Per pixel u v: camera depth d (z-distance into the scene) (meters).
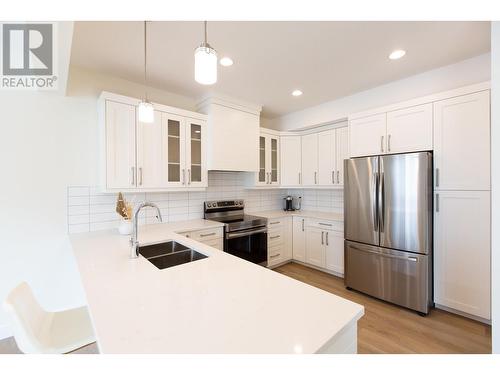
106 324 0.79
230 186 3.63
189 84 2.73
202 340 0.72
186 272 1.28
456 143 2.17
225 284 1.12
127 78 2.56
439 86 2.42
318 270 3.52
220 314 0.86
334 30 1.79
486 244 2.04
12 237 2.04
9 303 0.99
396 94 2.72
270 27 1.74
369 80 2.70
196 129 2.90
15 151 2.04
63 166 2.25
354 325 0.87
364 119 2.79
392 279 2.45
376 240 2.56
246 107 3.31
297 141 3.92
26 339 0.97
